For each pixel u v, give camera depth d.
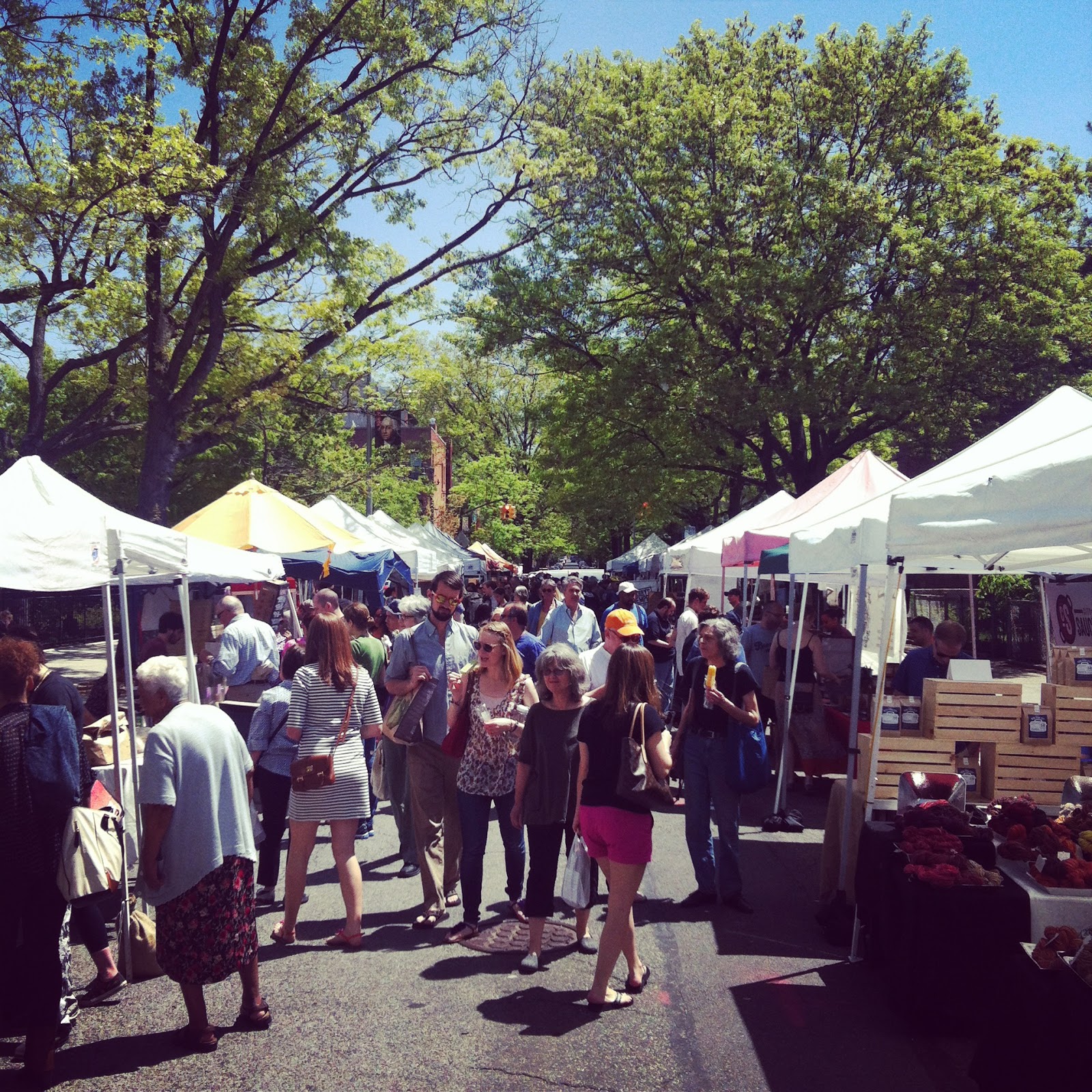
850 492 10.46
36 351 20.95
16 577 5.43
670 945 5.75
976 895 4.50
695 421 27.14
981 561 7.52
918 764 5.95
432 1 20.86
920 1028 4.56
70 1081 4.07
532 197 24.20
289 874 5.70
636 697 4.94
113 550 5.79
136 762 5.95
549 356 30.11
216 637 14.62
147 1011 4.81
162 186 16.41
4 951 4.10
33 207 15.62
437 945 5.72
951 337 25.38
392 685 6.22
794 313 25.52
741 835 8.52
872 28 26.53
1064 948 3.76
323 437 36.56
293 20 20.95
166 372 20.89
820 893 6.65
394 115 22.31
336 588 20.08
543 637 10.86
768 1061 4.26
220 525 12.69
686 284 27.50
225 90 20.75
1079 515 4.64
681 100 27.52
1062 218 27.38
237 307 22.64
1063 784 5.96
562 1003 4.89
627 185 27.88
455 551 24.78
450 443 58.12
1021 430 6.34
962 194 25.30
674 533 52.22
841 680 10.66
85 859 4.25
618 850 4.85
